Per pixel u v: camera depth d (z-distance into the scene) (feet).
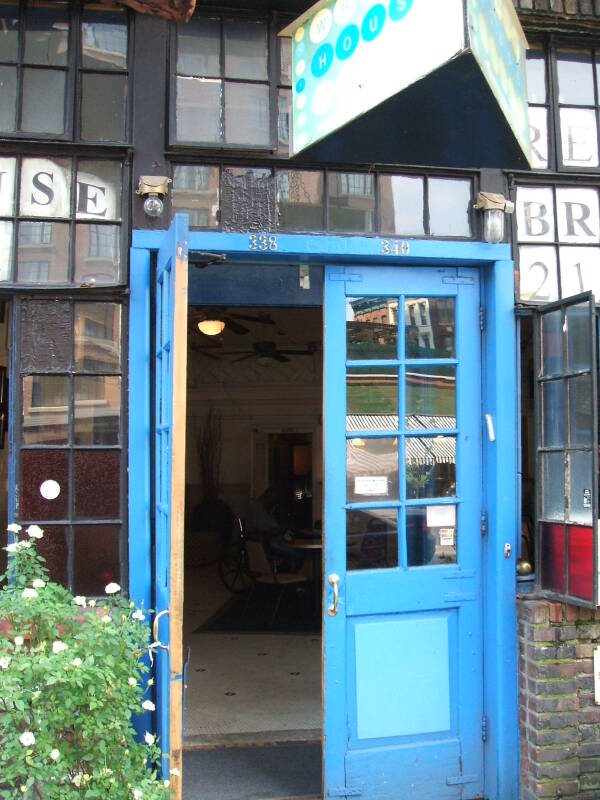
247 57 12.03
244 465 39.29
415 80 8.01
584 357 11.02
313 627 22.31
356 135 10.27
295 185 12.01
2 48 11.43
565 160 12.94
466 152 10.73
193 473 39.01
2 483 18.79
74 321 11.28
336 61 9.32
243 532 28.32
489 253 12.31
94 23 11.66
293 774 12.64
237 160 11.82
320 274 13.80
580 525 11.09
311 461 39.24
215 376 38.73
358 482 12.03
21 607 8.58
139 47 11.64
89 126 11.51
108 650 8.52
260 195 11.88
